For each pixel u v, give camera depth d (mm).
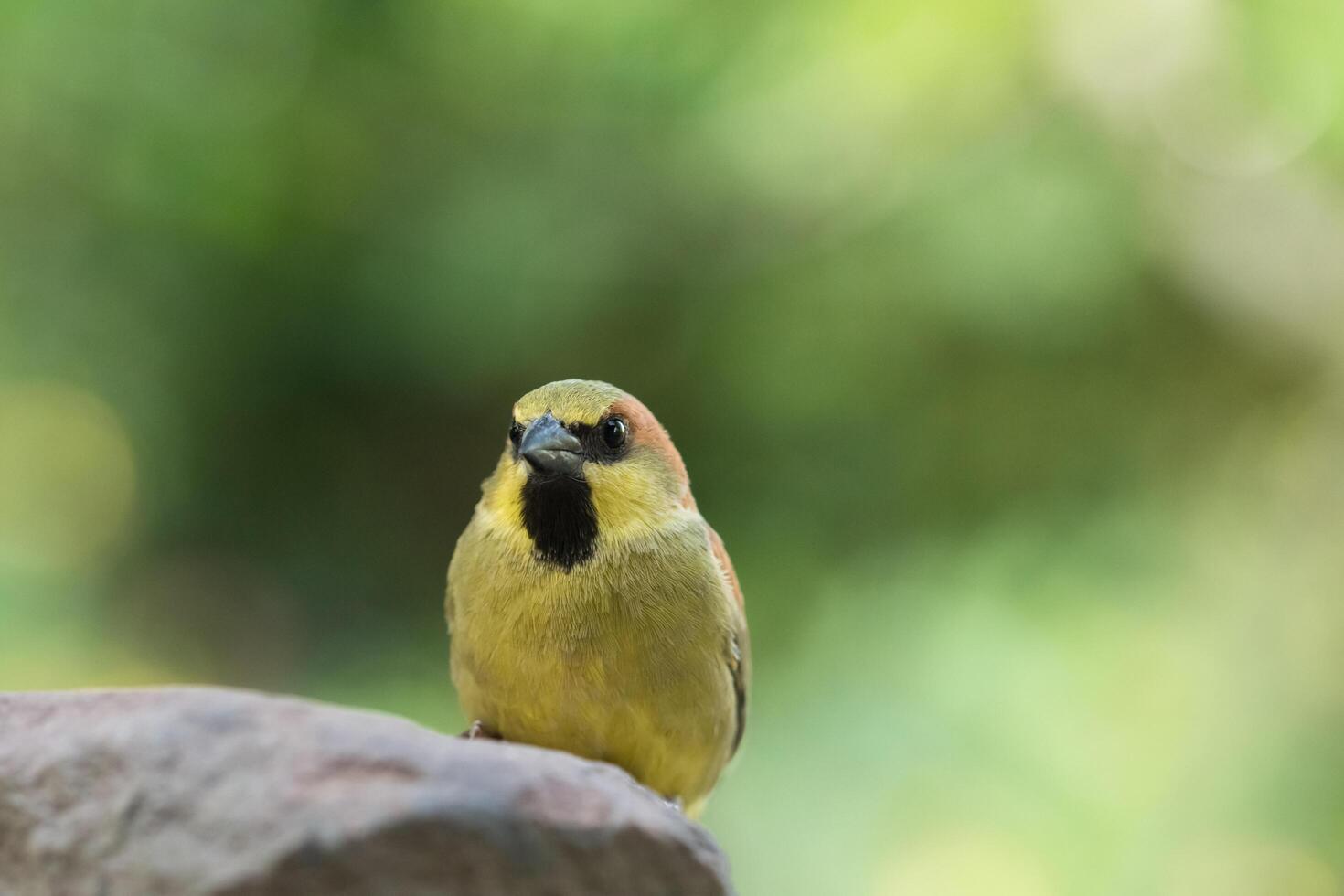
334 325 13891
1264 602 13906
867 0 12469
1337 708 13398
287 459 14477
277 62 13656
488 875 4195
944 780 12211
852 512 13656
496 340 13375
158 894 4109
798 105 12797
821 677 12859
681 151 13195
